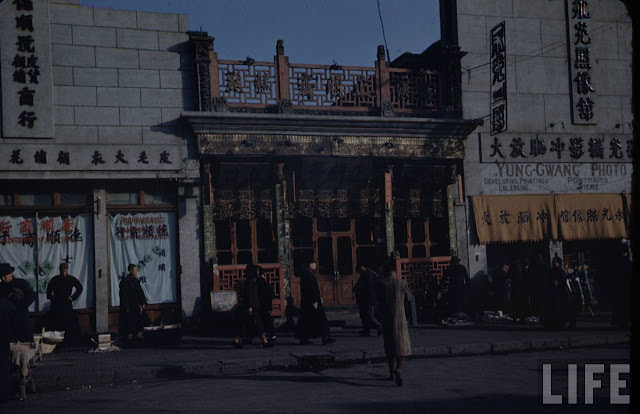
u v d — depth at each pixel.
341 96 15.56
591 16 17.92
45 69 13.51
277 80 15.06
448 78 16.48
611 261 13.01
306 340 11.42
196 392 7.47
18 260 13.35
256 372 9.11
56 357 10.76
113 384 8.55
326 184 15.47
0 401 7.37
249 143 14.47
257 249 15.02
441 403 6.30
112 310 13.80
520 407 6.02
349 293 15.63
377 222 15.95
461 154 16.31
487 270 16.72
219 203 14.58
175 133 14.35
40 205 13.57
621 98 18.03
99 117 13.88
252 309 11.12
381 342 11.31
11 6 13.38
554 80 17.48
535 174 17.02
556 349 10.70
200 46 14.40
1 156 13.08
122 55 14.19
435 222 16.64
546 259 17.00
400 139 15.74
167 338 12.02
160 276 14.18
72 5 13.91
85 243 13.77
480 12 17.02
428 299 15.45
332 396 6.89
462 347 10.34
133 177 13.93
